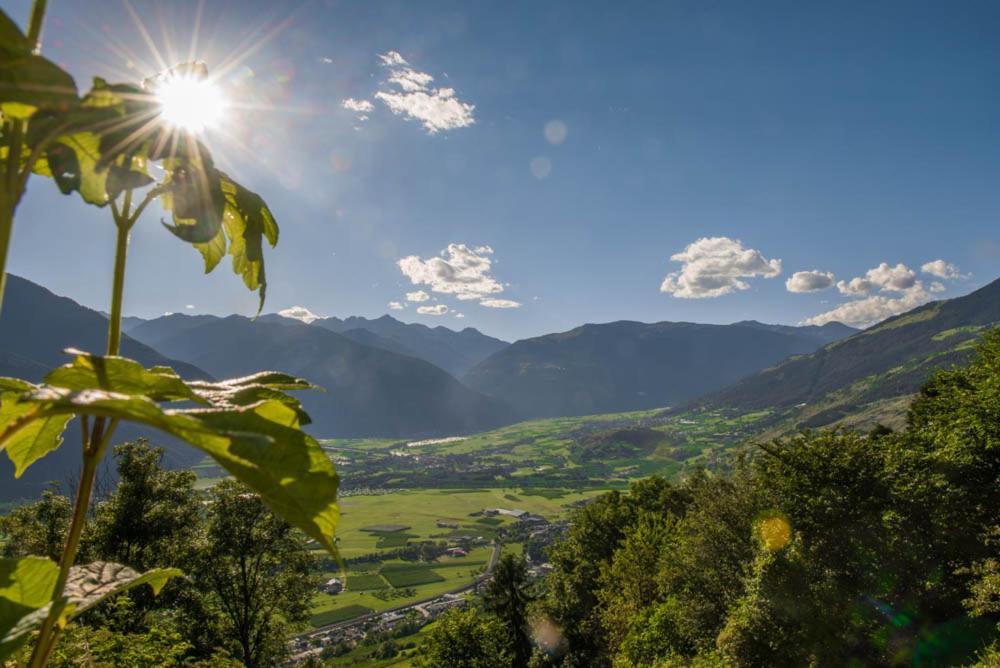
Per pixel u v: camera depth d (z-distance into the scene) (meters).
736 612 20.59
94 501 25.31
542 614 50.00
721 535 26.66
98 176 1.22
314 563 29.41
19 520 23.23
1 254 0.93
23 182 0.97
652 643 28.22
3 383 1.19
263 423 0.89
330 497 0.87
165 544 26.42
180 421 0.78
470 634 40.16
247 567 28.28
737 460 28.17
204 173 1.32
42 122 1.00
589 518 56.62
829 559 18.77
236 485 27.67
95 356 1.00
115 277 1.20
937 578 18.08
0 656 0.90
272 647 28.77
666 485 59.06
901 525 18.73
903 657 16.52
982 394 21.95
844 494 19.30
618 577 39.38
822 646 17.62
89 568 1.31
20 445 1.37
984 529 18.30
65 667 5.68
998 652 14.52
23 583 1.16
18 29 0.86
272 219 1.67
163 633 8.21
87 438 1.10
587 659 44.81
